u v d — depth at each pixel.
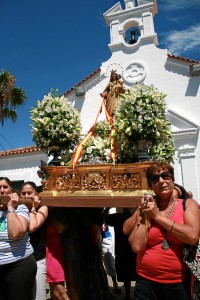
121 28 10.73
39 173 4.83
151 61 9.84
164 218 2.27
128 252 4.58
